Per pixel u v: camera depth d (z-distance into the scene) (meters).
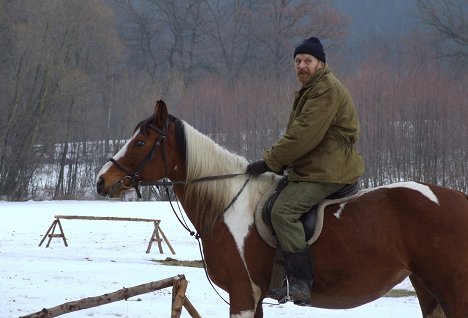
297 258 6.00
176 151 6.57
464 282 5.92
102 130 51.66
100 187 6.50
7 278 12.35
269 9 72.62
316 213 6.18
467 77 50.62
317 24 71.75
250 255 6.22
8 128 46.06
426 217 6.04
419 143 41.44
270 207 6.20
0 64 48.69
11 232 21.95
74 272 13.41
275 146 6.21
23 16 49.66
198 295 11.37
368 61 59.53
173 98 51.97
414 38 62.91
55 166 52.81
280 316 9.97
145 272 13.72
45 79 46.81
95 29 55.50
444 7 59.09
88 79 51.62
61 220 26.56
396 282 6.21
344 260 6.07
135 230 23.08
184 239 20.75
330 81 6.19
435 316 6.34
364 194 6.30
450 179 40.62
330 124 6.17
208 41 77.38
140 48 79.19
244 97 47.62
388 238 6.08
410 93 42.34
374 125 42.41
